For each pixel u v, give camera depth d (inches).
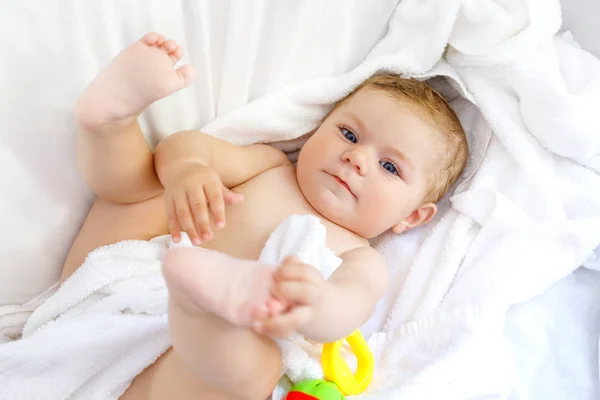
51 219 35.8
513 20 40.0
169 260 23.2
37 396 31.6
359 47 43.3
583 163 42.1
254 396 28.0
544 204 41.2
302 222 34.4
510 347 39.5
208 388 28.6
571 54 42.8
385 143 39.7
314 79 42.1
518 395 38.1
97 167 33.4
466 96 43.2
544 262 39.7
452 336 35.9
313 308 24.0
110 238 36.6
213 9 36.7
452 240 41.6
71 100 33.4
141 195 36.3
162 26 35.0
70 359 31.8
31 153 33.5
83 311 34.6
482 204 41.6
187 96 38.5
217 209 31.8
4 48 30.3
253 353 26.4
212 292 23.0
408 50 42.4
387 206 39.3
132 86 29.8
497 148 43.3
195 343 25.5
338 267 34.1
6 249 34.7
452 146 41.9
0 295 36.0
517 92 42.0
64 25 31.5
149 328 32.3
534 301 40.7
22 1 29.8
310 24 39.9
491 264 39.5
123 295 33.8
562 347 40.4
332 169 39.3
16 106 31.9
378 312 41.2
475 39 41.4
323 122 42.6
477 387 34.8
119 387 32.6
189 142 36.4
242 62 38.9
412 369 35.8
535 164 41.5
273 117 41.4
